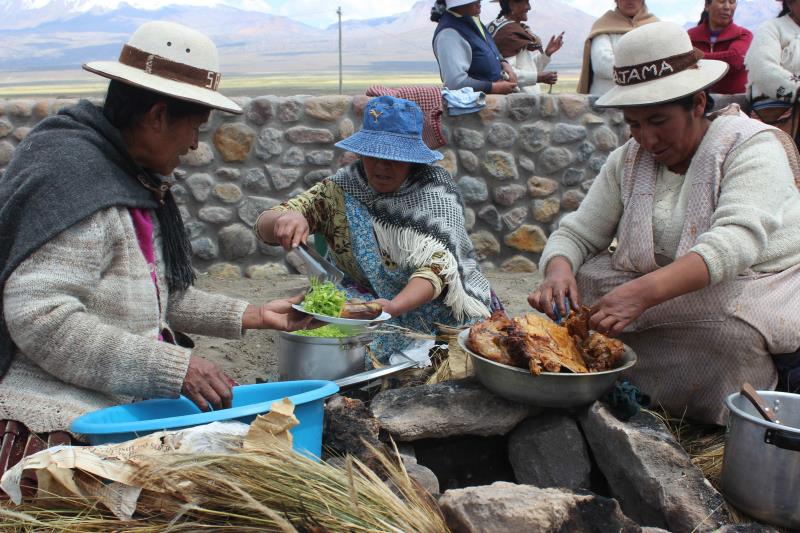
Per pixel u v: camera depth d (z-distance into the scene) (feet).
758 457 7.83
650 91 9.20
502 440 9.66
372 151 10.67
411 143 10.93
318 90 166.61
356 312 9.66
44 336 7.22
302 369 10.50
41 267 7.21
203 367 7.70
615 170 10.77
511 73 20.76
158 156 7.95
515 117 19.90
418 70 544.21
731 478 8.17
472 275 11.74
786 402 8.72
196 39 7.84
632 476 8.21
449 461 9.53
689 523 7.56
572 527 6.81
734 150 9.47
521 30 21.31
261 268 20.02
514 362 8.81
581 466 8.89
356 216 11.58
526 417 9.36
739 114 10.00
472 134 19.93
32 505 6.99
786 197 9.61
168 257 8.52
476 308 11.41
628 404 8.78
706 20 22.22
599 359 8.94
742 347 9.53
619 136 20.24
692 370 9.95
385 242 11.43
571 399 8.68
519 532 6.72
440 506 7.18
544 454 9.04
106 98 7.85
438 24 20.07
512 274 20.49
